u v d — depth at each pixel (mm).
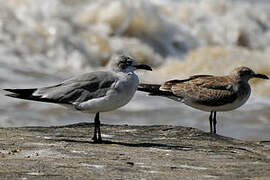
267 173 8570
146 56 26406
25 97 10211
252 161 9453
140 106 19344
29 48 24484
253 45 29016
